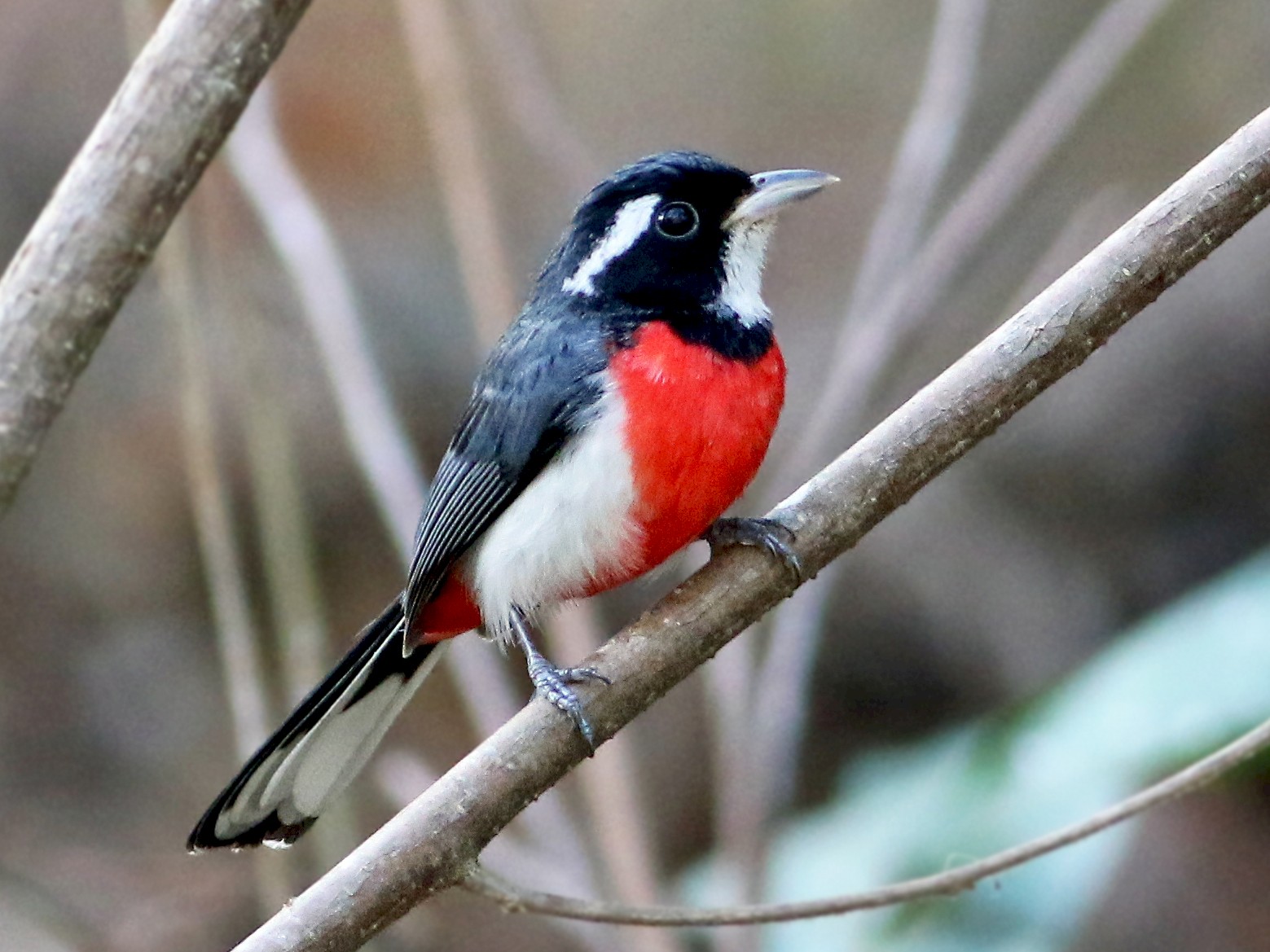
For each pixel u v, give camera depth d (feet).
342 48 49.49
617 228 24.26
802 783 43.19
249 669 29.96
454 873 18.80
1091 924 39.04
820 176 24.32
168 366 47.09
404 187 48.52
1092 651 43.21
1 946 43.09
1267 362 43.11
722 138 50.01
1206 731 29.73
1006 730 32.19
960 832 30.94
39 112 48.08
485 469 24.52
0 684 47.14
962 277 44.21
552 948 42.75
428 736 46.24
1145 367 44.32
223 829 23.31
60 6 48.47
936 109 32.63
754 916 21.61
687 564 35.35
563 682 19.88
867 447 20.38
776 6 51.03
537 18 50.98
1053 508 44.65
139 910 44.42
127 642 47.85
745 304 24.04
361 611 45.85
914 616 44.29
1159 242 19.25
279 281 42.55
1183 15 46.11
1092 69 33.96
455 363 46.68
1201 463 43.65
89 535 47.60
